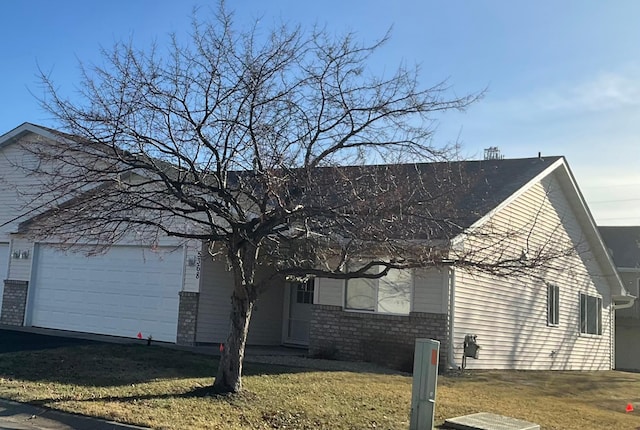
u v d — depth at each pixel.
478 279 15.70
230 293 17.03
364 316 15.28
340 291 15.66
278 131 8.99
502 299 16.94
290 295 19.28
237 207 9.02
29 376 10.37
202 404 9.00
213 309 16.48
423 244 9.20
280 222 9.09
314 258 10.15
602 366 23.56
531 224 18.03
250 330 18.08
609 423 10.24
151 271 16.95
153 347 14.10
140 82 8.92
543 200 18.98
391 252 9.02
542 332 18.97
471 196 15.14
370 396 10.47
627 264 34.38
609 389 15.00
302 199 8.75
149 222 8.99
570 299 21.05
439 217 9.02
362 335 15.23
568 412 10.95
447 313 14.47
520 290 17.89
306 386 10.81
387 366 14.69
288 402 9.52
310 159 8.96
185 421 8.16
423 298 14.74
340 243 9.55
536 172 18.11
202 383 10.32
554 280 19.86
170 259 16.69
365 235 8.51
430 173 9.17
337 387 10.97
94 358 12.07
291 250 10.02
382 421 8.95
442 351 14.38
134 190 9.27
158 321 16.62
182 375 11.01
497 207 14.80
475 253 9.59
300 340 18.91
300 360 14.42
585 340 22.05
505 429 8.52
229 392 9.56
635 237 36.47
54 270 18.73
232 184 9.47
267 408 9.11
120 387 9.79
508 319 17.20
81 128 8.64
